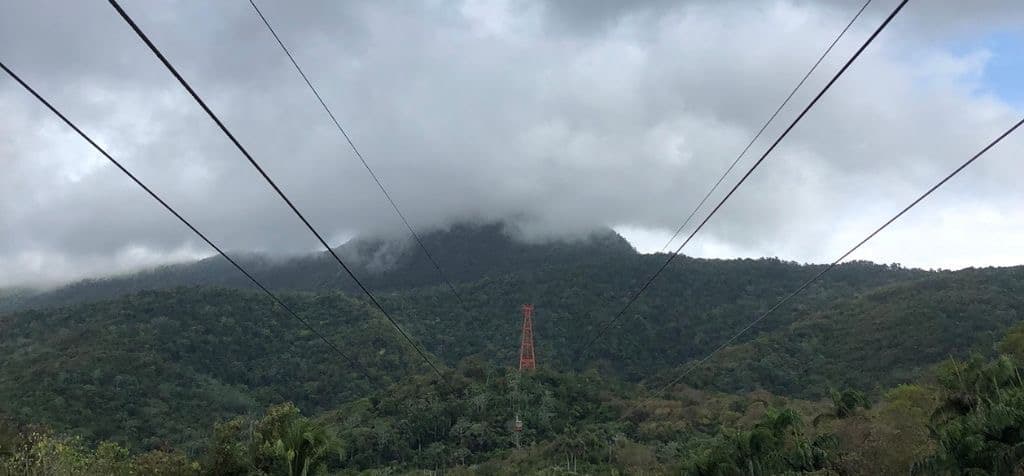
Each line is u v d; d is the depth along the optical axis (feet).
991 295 360.28
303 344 421.59
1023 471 112.27
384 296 565.53
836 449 148.15
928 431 145.07
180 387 333.21
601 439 291.17
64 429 252.83
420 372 396.57
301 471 120.78
